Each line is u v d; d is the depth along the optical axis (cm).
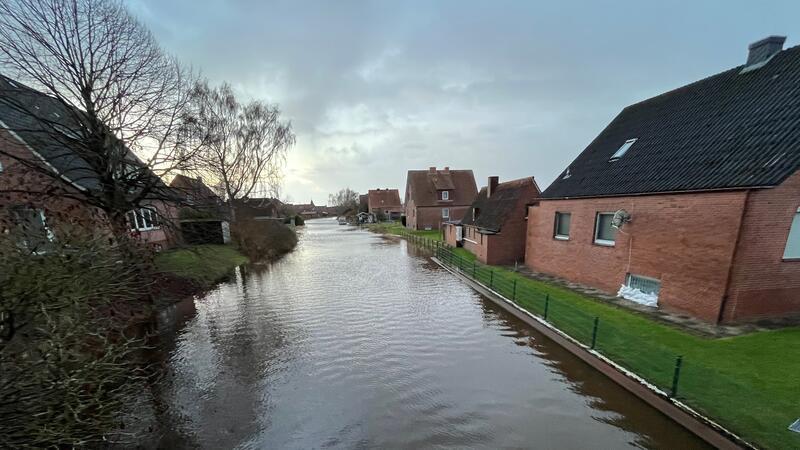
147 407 660
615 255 1136
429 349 897
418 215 4497
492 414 618
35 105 1179
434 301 1336
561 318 967
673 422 554
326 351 903
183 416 631
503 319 1106
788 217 785
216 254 2238
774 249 795
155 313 1162
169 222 1438
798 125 771
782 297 820
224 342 973
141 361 855
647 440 535
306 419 618
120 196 1109
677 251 916
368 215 7575
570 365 779
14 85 1005
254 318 1180
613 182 1172
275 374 785
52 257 464
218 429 593
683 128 1112
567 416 603
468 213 2598
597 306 1021
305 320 1151
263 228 2961
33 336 431
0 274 401
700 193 849
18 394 389
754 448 452
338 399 679
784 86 898
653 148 1156
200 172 1609
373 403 663
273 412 640
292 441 560
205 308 1301
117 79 1074
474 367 793
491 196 2298
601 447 523
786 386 561
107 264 548
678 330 801
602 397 651
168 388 729
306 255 2769
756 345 697
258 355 886
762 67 1023
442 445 541
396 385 725
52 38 969
